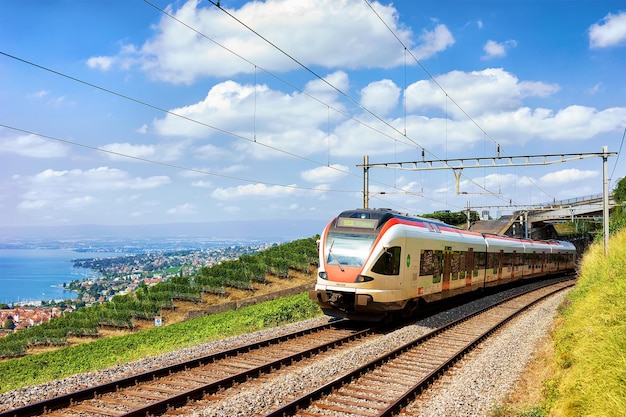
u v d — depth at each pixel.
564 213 72.06
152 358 13.71
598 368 9.38
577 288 26.38
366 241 18.98
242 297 44.53
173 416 9.18
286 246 54.84
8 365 26.59
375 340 16.06
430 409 9.63
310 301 28.33
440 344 16.31
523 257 40.41
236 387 11.11
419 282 21.17
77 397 9.85
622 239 28.78
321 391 10.29
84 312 44.66
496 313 24.38
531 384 11.89
